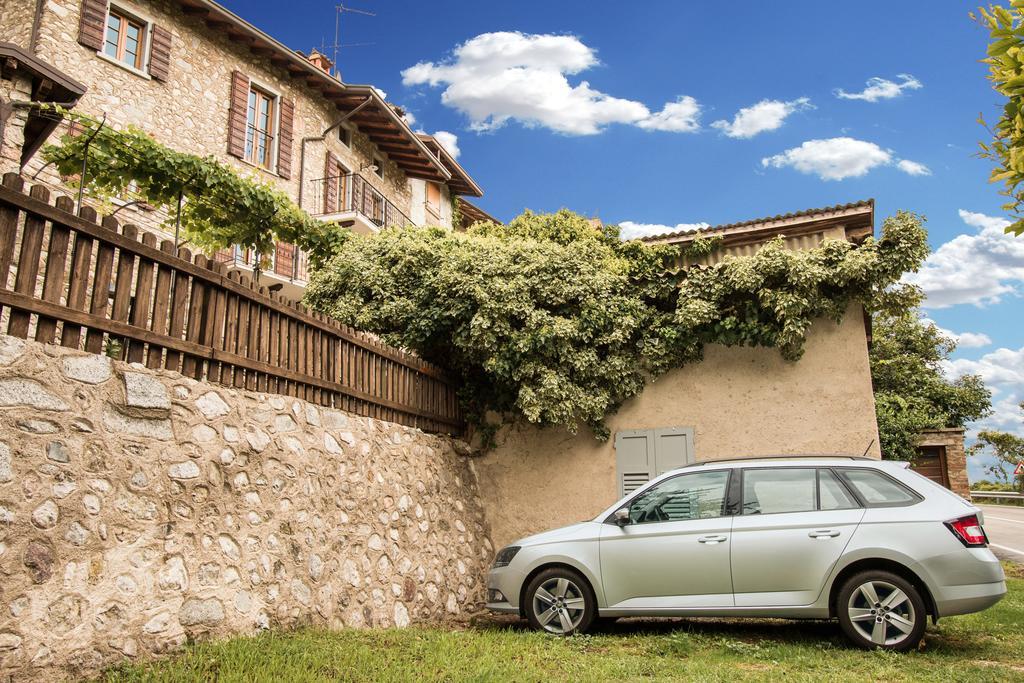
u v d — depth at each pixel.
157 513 5.04
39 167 12.55
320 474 6.88
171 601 4.99
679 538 6.57
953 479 22.52
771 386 10.08
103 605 4.52
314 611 6.32
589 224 13.02
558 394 9.98
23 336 4.34
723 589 6.35
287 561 6.16
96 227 4.88
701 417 10.30
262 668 4.61
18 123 9.46
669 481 7.00
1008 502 32.69
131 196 13.93
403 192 24.41
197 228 11.08
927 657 5.67
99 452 4.68
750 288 9.88
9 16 13.96
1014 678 4.99
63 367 4.53
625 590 6.65
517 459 10.98
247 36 17.61
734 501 6.62
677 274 10.66
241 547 5.71
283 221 11.23
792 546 6.20
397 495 8.22
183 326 5.62
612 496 10.48
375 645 5.75
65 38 14.09
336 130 20.73
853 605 5.93
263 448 6.18
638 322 10.55
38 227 4.50
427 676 4.78
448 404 10.69
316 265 12.11
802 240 11.38
